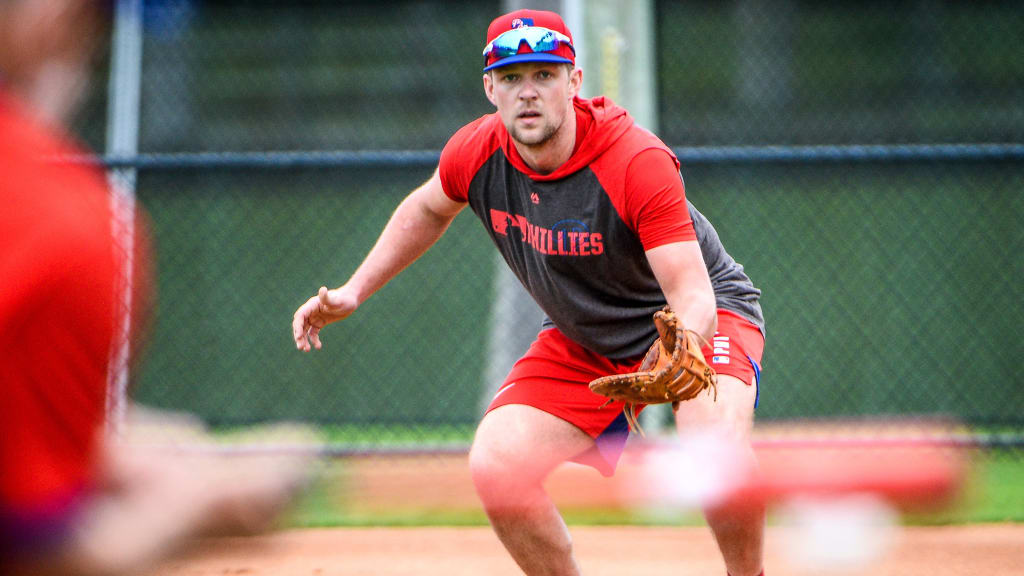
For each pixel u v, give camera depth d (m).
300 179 32.47
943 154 19.95
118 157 20.50
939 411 30.42
